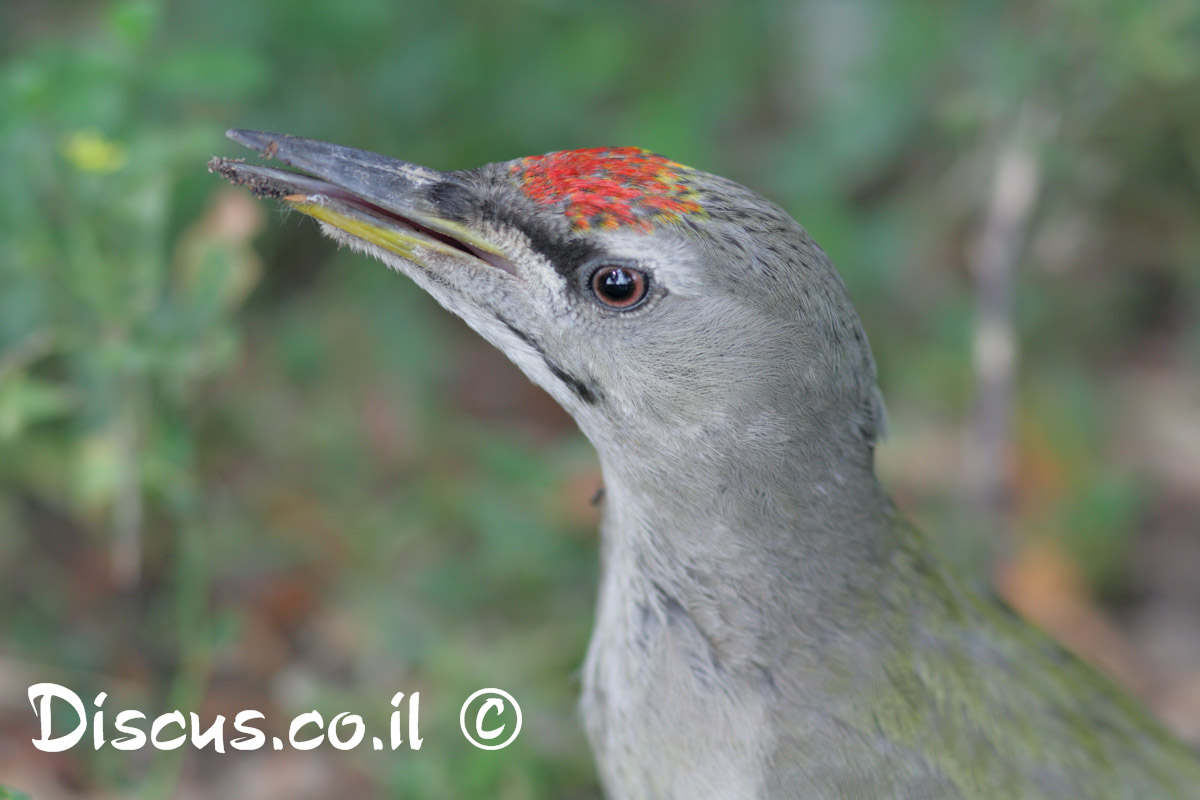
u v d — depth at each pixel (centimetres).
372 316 1252
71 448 1094
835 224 1276
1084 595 1252
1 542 1109
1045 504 1284
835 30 1421
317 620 1132
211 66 980
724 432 730
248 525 1158
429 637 1096
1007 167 1116
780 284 713
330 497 1197
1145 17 1073
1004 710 787
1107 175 1235
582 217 713
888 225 1311
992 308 1136
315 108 1220
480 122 1257
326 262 1308
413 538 1172
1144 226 1396
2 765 986
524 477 1159
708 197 713
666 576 766
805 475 743
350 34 1186
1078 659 866
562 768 1012
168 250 1120
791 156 1305
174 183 1087
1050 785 772
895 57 1284
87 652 1066
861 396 755
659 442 739
